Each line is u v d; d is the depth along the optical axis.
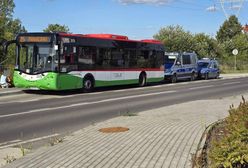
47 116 15.82
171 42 62.06
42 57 24.11
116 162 8.06
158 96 24.39
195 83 37.34
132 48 30.53
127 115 15.28
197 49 65.12
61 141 10.39
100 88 29.92
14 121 14.56
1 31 34.75
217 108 17.34
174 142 9.85
